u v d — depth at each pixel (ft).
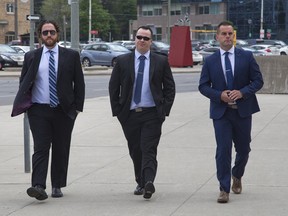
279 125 40.73
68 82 21.75
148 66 21.71
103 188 23.99
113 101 22.02
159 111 21.50
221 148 21.02
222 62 21.20
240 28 310.45
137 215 19.72
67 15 272.10
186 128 39.99
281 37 298.56
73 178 25.86
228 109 21.08
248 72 21.15
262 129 39.09
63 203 21.61
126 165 28.58
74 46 58.29
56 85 21.56
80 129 40.19
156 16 338.34
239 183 22.47
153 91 21.57
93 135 37.73
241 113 20.98
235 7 311.27
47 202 21.80
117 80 21.95
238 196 22.16
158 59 21.83
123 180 25.41
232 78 21.08
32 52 21.83
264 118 44.21
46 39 21.53
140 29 21.79
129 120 21.88
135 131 21.99
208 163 28.63
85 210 20.56
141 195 22.67
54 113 21.70
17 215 20.04
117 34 380.58
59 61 21.59
